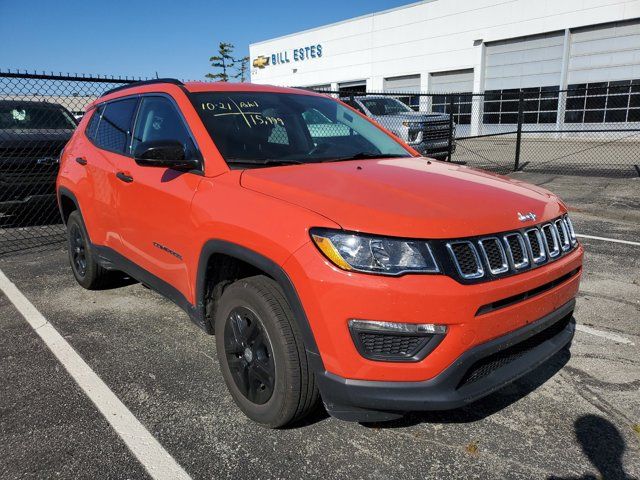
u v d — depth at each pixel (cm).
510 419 283
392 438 267
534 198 281
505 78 2345
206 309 305
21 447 259
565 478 238
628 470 242
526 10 2203
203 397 304
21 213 721
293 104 383
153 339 381
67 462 249
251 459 251
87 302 457
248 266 285
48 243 675
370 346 221
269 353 254
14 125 802
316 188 258
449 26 2475
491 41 2348
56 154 710
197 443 262
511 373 246
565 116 2181
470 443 263
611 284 488
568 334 288
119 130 409
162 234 329
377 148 378
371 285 214
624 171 1193
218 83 381
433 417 285
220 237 269
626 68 1991
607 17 1986
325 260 222
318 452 256
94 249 440
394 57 2747
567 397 303
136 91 407
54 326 405
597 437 266
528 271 246
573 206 827
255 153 319
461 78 2506
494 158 1518
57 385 318
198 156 313
